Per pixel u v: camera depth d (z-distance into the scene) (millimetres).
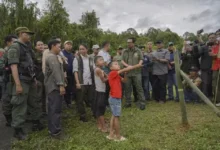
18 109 4812
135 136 4953
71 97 7645
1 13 25484
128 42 7445
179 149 4336
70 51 6977
